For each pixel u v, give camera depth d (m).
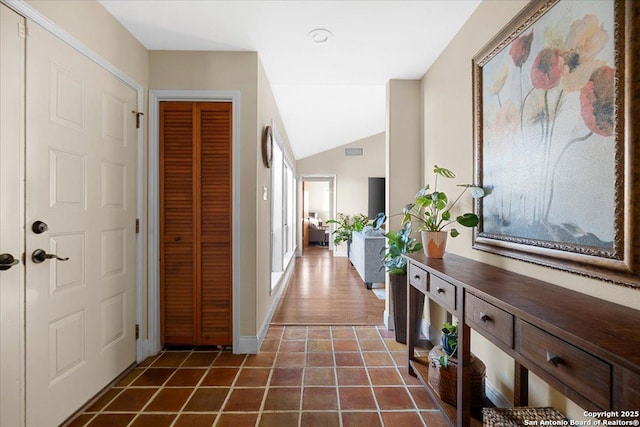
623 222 0.96
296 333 2.77
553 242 1.24
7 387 1.28
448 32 2.14
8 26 1.28
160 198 2.41
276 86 3.49
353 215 7.57
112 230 1.95
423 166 2.83
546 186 1.28
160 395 1.83
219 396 1.83
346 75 2.85
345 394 1.85
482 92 1.77
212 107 2.41
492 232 1.68
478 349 1.86
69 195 1.60
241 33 2.16
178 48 2.36
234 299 2.39
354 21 2.03
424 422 1.61
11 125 1.29
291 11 1.92
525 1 1.45
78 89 1.65
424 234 2.03
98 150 1.81
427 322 2.68
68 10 1.58
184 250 2.43
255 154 2.41
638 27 0.92
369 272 4.33
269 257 3.06
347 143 7.59
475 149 1.83
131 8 1.87
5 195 1.27
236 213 2.39
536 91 1.34
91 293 1.76
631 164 0.94
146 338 2.32
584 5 1.10
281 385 1.94
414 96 2.91
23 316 1.35
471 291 1.24
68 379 1.60
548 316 0.89
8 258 1.27
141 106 2.27
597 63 1.05
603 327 0.81
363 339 2.64
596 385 0.72
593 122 1.06
